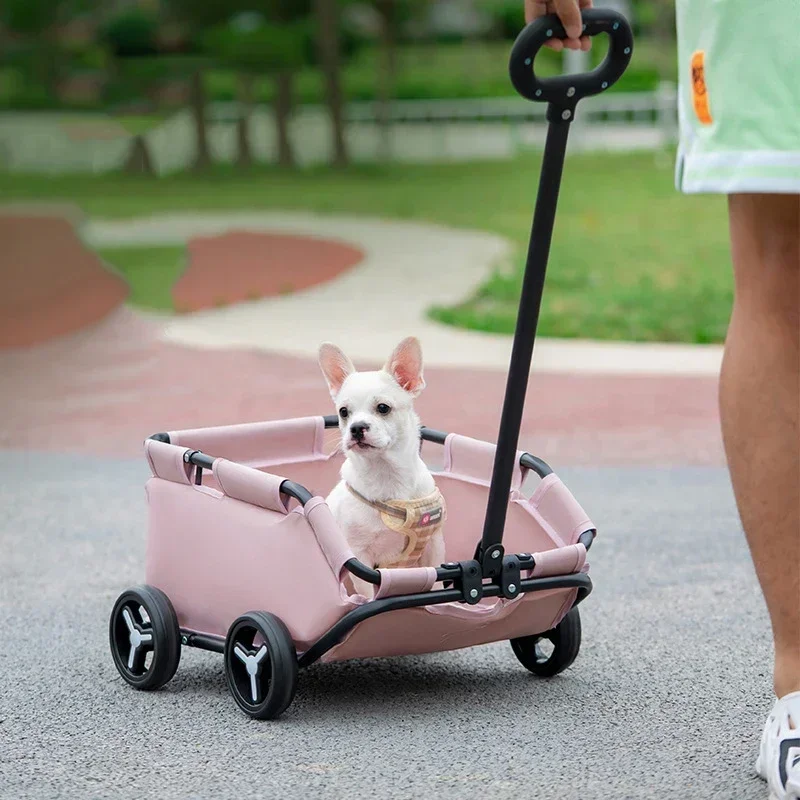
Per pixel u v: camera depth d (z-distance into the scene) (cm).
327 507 459
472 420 1091
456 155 4891
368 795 403
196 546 509
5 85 5550
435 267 2194
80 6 5259
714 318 1590
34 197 3903
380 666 546
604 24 421
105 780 421
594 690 507
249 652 479
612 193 3284
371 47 5959
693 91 397
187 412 1167
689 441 1027
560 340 1512
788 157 369
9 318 1834
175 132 5053
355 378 552
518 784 410
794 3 368
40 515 836
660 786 407
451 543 567
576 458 978
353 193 3700
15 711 492
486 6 6562
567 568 485
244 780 418
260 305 1850
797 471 394
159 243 2712
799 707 390
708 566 691
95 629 600
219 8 4966
